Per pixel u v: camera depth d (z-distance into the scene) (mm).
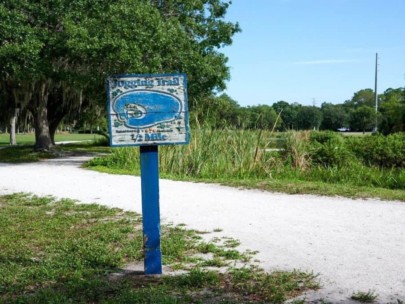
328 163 15734
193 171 15133
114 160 18250
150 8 20266
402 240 7070
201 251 6531
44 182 13680
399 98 39812
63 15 19844
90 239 7113
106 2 20109
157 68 20109
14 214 9078
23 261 6094
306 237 7270
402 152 15820
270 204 9945
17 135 65562
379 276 5480
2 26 18422
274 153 15992
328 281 5320
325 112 56031
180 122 5465
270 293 4934
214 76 22844
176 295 4875
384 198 10453
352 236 7312
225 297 4844
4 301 4773
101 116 30797
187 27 24984
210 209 9438
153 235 5547
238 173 14633
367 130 57375
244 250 6586
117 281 5320
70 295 4875
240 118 16500
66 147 31438
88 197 10992
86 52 18141
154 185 5523
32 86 22281
